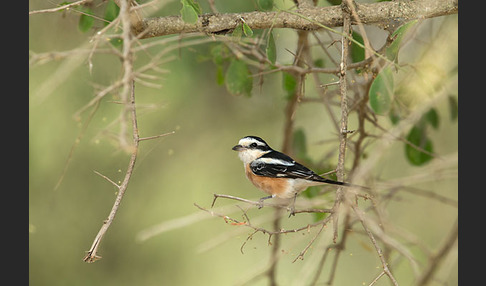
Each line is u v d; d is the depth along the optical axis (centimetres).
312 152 1324
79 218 1265
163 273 1316
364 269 1284
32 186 1236
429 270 980
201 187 1346
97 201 1268
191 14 837
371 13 916
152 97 1216
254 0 1008
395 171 1241
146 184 1312
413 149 1053
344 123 819
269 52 946
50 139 1210
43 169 1227
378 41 1125
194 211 1331
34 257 1244
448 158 1015
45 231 1253
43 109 1188
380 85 828
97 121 1188
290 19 934
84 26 992
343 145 816
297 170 1033
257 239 1355
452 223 1208
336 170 828
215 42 1102
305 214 1322
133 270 1302
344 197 811
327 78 1156
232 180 1366
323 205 1039
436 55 1037
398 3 918
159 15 1105
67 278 1260
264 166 1062
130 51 720
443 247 988
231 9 1094
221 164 1360
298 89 1039
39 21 1132
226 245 1355
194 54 1206
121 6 727
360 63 938
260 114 1348
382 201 1030
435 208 1220
